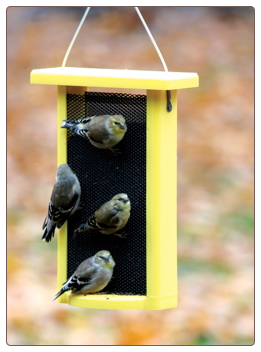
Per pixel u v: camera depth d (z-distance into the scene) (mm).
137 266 8914
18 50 22266
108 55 22453
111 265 8773
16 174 17500
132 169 8914
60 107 9023
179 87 8523
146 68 21844
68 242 9117
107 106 9000
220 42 22828
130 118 8906
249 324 12719
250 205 16406
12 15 23547
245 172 17578
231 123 19609
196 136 19094
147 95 8711
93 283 8750
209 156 18328
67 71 8844
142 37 23062
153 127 8703
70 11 24016
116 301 8719
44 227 9242
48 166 17875
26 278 13844
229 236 15203
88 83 8609
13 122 19406
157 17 23891
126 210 8727
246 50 22578
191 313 12930
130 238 8922
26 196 16625
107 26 23406
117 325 12664
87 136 8781
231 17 24031
